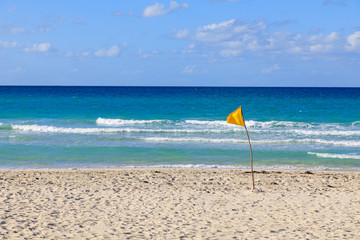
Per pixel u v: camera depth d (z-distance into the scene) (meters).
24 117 33.50
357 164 16.67
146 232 7.54
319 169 15.65
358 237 7.25
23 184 11.88
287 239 7.15
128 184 12.09
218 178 13.25
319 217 8.67
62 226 7.84
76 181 12.42
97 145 20.70
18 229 7.56
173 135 24.70
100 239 7.09
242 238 7.20
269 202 10.04
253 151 19.50
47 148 19.61
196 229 7.76
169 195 10.72
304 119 34.16
